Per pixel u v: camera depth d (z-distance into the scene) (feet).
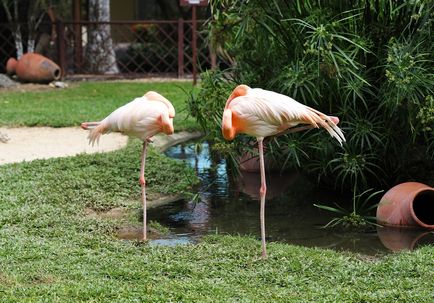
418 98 27.66
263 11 29.84
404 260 21.43
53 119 44.70
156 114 23.50
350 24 29.04
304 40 29.30
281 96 22.16
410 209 26.89
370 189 28.91
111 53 72.74
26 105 51.65
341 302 18.15
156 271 20.72
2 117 45.62
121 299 18.29
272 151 29.99
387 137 28.89
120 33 83.30
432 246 24.08
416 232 26.68
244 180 34.30
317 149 29.22
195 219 28.35
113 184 30.94
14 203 27.53
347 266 21.04
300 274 20.56
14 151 37.45
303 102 29.53
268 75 31.50
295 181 33.96
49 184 30.27
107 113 47.60
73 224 25.73
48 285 19.38
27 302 17.93
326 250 23.25
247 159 32.83
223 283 19.70
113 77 70.79
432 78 27.50
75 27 71.72
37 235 24.40
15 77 66.95
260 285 19.69
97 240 23.85
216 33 33.53
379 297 18.48
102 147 38.40
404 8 29.04
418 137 30.07
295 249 22.98
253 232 26.78
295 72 28.22
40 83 65.00
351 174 29.43
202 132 43.80
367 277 20.26
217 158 38.19
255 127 21.91
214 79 32.07
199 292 18.93
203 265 21.27
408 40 28.19
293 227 27.43
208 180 34.30
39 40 70.54
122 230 26.23
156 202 30.25
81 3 79.82
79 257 21.85
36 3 67.26
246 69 32.63
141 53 73.61
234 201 30.96
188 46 72.08
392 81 27.14
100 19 71.77
